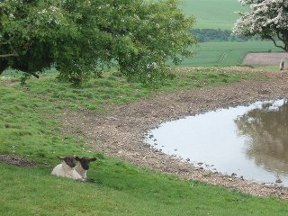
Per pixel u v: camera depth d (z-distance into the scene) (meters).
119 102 43.34
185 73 54.03
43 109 38.91
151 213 16.78
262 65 72.38
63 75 23.11
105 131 35.44
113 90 45.84
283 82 55.34
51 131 33.09
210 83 52.00
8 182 17.50
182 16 23.64
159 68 22.03
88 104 41.47
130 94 45.72
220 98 48.28
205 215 18.09
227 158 31.47
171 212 17.59
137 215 16.09
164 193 21.23
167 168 27.84
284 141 36.00
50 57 21.16
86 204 16.36
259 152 33.03
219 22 128.38
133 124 38.44
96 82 47.41
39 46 20.25
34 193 16.72
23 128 31.67
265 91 51.91
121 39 20.36
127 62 21.75
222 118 42.56
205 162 30.42
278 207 21.78
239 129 39.12
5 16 18.17
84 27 20.12
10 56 20.66
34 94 42.88
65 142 30.05
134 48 20.17
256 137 37.00
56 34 18.69
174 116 42.00
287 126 40.44
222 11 144.25
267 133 38.28
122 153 30.06
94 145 31.19
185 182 24.45
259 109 46.31
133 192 20.33
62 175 19.97
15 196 16.19
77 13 19.42
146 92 46.66
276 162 30.92
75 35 18.88
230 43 100.19
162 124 39.50
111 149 30.83
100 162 25.41
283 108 46.78
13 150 25.03
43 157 24.70
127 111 41.50
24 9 18.92
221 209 19.70
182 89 49.03
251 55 82.62
